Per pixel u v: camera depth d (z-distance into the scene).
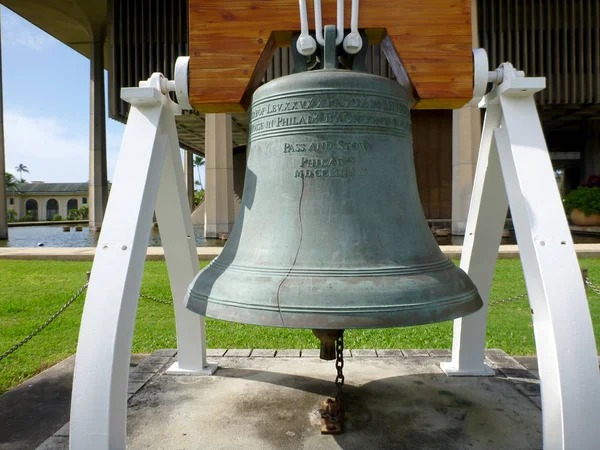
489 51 14.91
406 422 2.49
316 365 3.31
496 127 2.33
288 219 1.87
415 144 19.30
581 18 14.94
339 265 1.74
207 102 2.08
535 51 15.19
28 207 55.91
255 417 2.55
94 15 19.25
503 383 2.98
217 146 13.77
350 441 2.31
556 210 1.86
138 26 15.67
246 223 1.99
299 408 2.65
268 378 3.07
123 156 2.02
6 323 5.03
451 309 1.68
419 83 2.06
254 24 2.07
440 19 2.06
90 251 9.88
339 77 1.88
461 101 2.12
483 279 2.90
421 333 4.68
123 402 1.76
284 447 2.26
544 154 1.97
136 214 1.90
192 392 2.87
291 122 1.91
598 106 15.69
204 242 12.73
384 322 1.56
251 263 1.84
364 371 3.19
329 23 2.05
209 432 2.40
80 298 6.11
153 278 7.15
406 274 1.73
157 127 2.08
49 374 3.53
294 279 1.70
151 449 2.26
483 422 2.50
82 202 56.16
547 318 1.82
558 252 1.79
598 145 20.27
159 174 2.06
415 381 3.02
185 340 3.14
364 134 1.90
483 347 3.12
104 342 1.71
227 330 4.83
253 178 2.03
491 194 2.65
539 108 16.02
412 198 2.02
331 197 1.86
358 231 1.82
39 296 6.16
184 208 2.80
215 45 2.07
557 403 1.73
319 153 1.88
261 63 2.16
